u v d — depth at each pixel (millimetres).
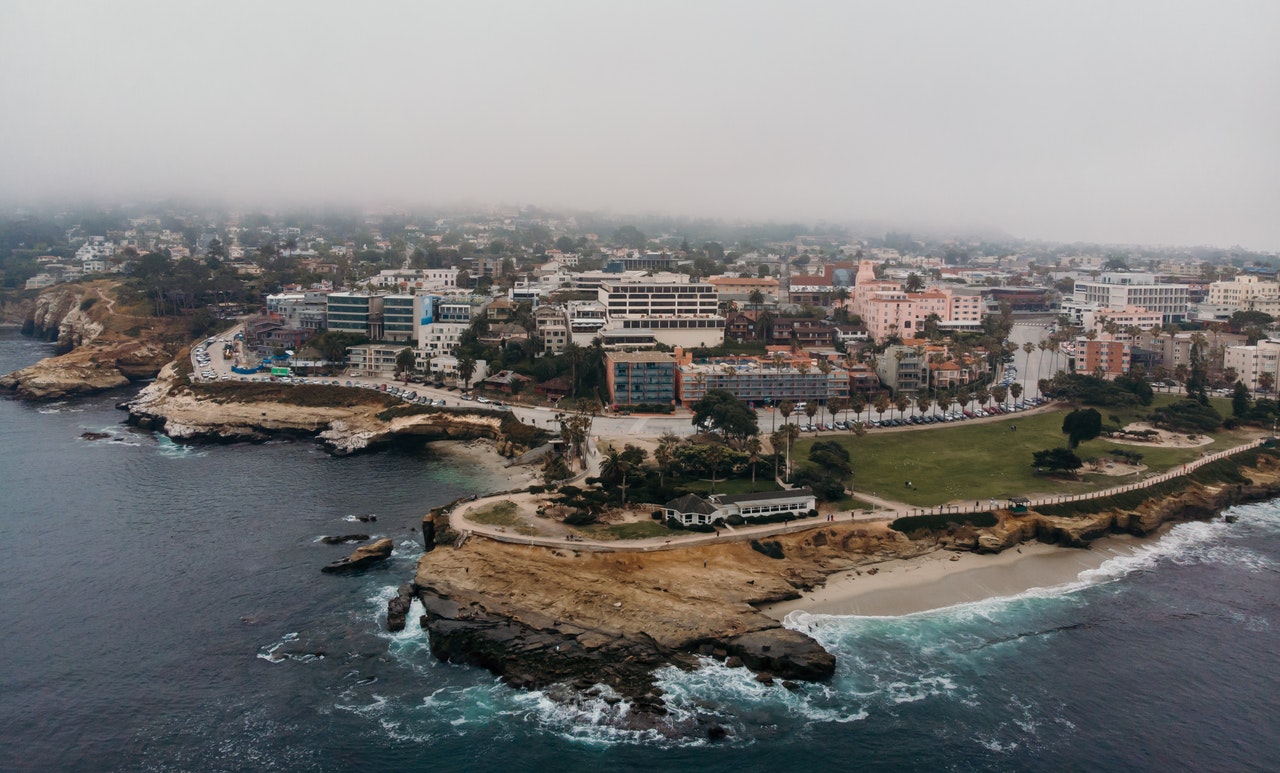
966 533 177375
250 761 112688
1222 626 149750
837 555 167125
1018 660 137625
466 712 122812
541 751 115250
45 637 140625
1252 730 121062
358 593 155500
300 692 126750
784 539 169125
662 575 153750
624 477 188250
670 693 126312
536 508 182375
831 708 124312
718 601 146625
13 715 120625
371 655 136250
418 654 136750
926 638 143500
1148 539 190500
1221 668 136375
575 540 163750
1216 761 114625
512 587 148250
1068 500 194500
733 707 123875
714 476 198875
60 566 166625
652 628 138500
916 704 125625
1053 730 120375
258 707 123250
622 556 158750
